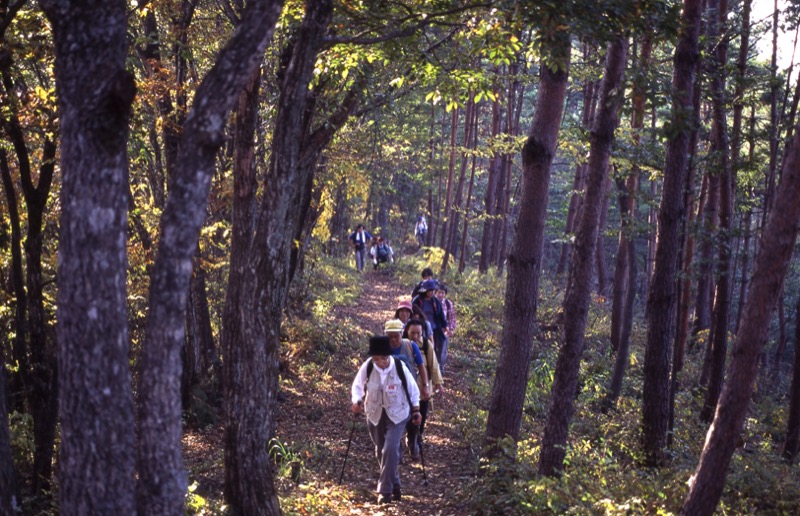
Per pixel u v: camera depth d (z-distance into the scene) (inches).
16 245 325.4
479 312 909.8
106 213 142.6
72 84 142.3
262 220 252.5
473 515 298.7
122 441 143.9
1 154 318.3
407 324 427.2
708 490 238.7
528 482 301.3
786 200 225.9
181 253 153.3
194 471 359.9
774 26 644.7
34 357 312.2
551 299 957.8
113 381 143.0
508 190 1269.7
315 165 553.9
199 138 152.5
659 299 385.1
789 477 379.6
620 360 582.6
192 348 482.6
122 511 144.3
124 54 147.6
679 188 376.2
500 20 303.6
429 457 414.9
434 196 1610.5
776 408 705.6
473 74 367.9
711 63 470.0
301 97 245.1
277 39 422.6
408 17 304.8
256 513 253.3
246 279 253.9
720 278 531.5
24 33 286.7
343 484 362.3
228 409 255.8
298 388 561.9
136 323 461.1
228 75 152.6
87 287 141.3
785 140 550.9
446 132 1476.4
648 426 390.3
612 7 270.8
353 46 349.4
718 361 536.1
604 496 293.4
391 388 338.6
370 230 1675.7
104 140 141.6
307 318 740.7
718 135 534.0
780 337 954.1
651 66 370.3
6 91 301.7
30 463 354.0
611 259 1788.9
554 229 1246.3
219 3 395.5
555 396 331.9
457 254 1871.3
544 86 350.3
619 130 530.0
